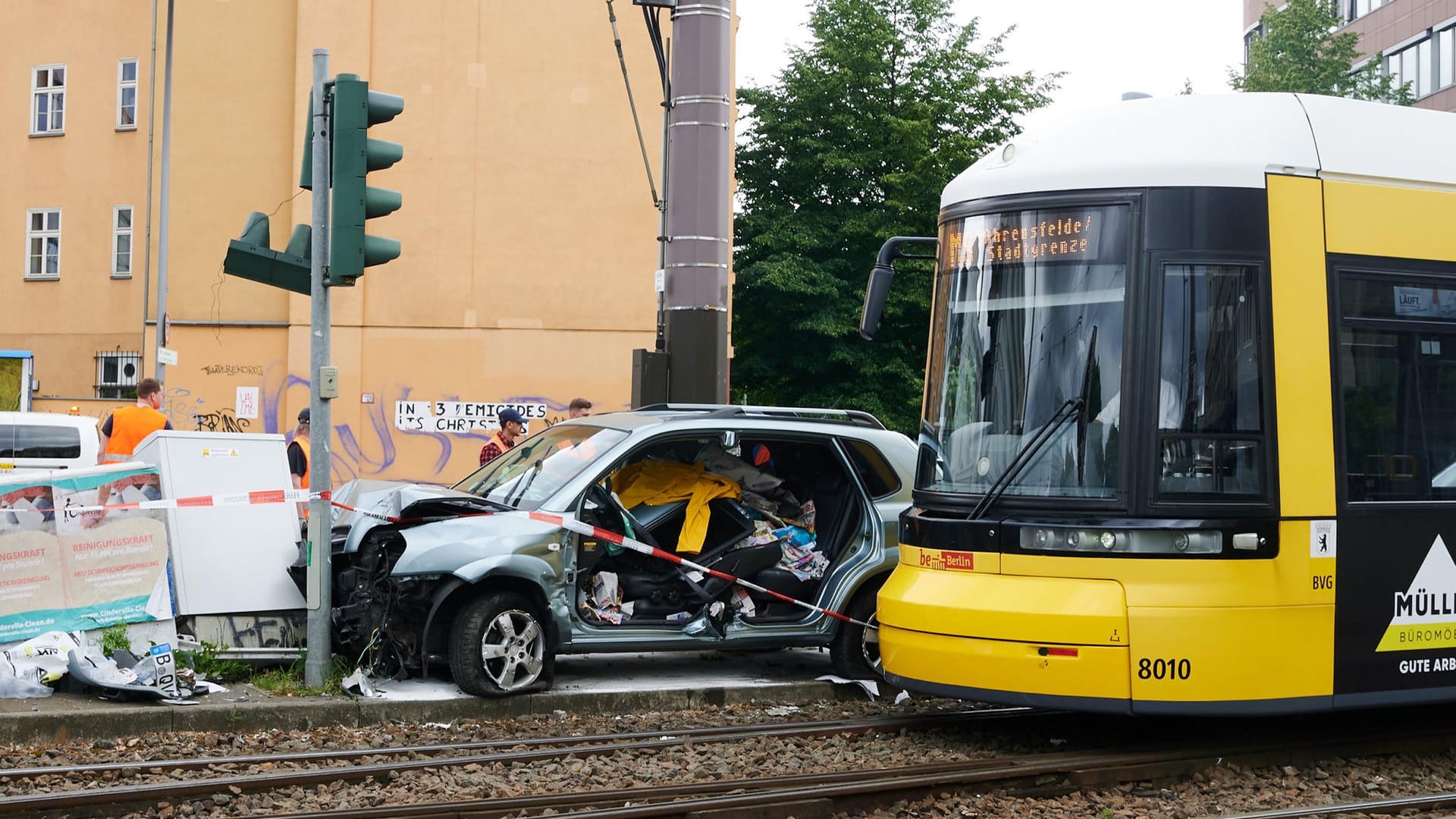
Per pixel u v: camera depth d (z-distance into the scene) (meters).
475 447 27.48
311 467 9.51
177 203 28.12
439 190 27.59
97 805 6.57
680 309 11.88
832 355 34.59
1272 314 8.13
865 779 7.57
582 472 9.83
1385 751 8.88
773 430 10.38
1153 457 7.94
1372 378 8.39
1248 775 8.14
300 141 27.83
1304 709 8.00
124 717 8.26
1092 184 8.33
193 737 8.23
